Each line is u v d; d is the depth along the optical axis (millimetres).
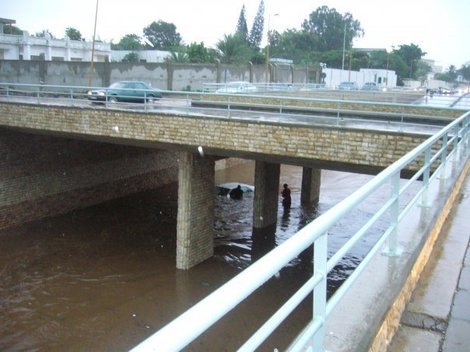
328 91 26734
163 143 15875
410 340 3373
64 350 11938
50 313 13727
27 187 21219
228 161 32875
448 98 27891
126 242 19484
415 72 83688
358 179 30016
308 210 23766
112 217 22859
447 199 6070
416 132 12203
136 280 15922
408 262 3865
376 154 12570
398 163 3600
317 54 72250
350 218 21203
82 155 23625
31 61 33719
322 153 13258
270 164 20891
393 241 3957
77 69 33531
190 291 15203
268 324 1777
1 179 20016
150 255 18109
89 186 24312
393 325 3410
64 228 21016
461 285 4219
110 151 25156
